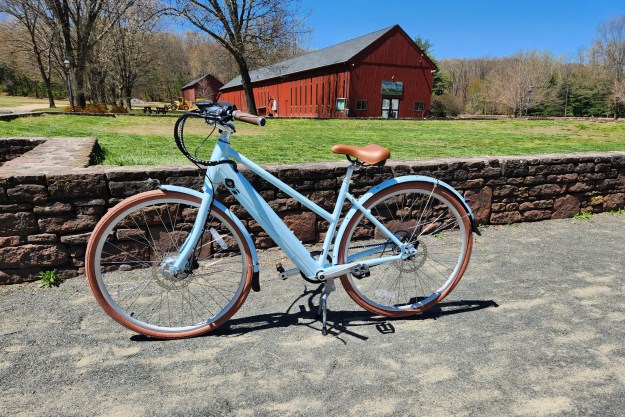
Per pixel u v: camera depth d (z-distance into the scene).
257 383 1.91
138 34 35.88
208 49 63.22
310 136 10.45
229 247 3.28
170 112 27.14
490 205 4.22
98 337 2.24
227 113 2.10
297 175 3.41
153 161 5.40
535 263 3.35
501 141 10.09
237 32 23.47
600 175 4.64
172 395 1.82
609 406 1.78
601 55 44.16
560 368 2.03
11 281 2.80
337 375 1.98
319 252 2.55
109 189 2.89
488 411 1.75
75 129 10.70
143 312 2.50
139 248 3.04
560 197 4.52
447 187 2.54
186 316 2.46
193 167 3.12
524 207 4.38
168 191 2.21
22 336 2.22
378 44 28.83
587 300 2.74
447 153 7.44
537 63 52.38
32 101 50.06
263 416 1.71
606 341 2.27
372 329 2.39
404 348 2.20
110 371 1.97
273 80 38.28
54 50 34.72
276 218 2.29
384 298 2.73
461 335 2.33
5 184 2.66
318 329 2.38
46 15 27.02
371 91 29.41
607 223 4.45
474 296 2.80
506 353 2.16
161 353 2.13
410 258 2.54
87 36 26.86
